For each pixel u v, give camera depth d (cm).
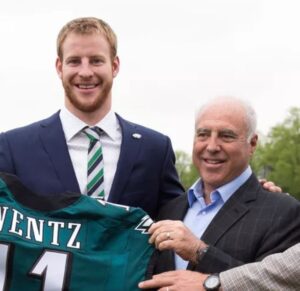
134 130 635
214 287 514
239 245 557
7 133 625
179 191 646
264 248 551
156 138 640
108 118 625
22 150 614
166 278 532
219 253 540
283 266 506
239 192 582
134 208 568
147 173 625
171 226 541
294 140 5856
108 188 613
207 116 581
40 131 621
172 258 580
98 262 557
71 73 607
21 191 571
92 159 613
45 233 562
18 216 562
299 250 507
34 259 555
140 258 558
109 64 615
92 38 607
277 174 5688
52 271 555
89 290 554
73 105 618
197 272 537
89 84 607
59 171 607
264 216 563
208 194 596
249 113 584
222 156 578
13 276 554
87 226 566
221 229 567
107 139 623
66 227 565
